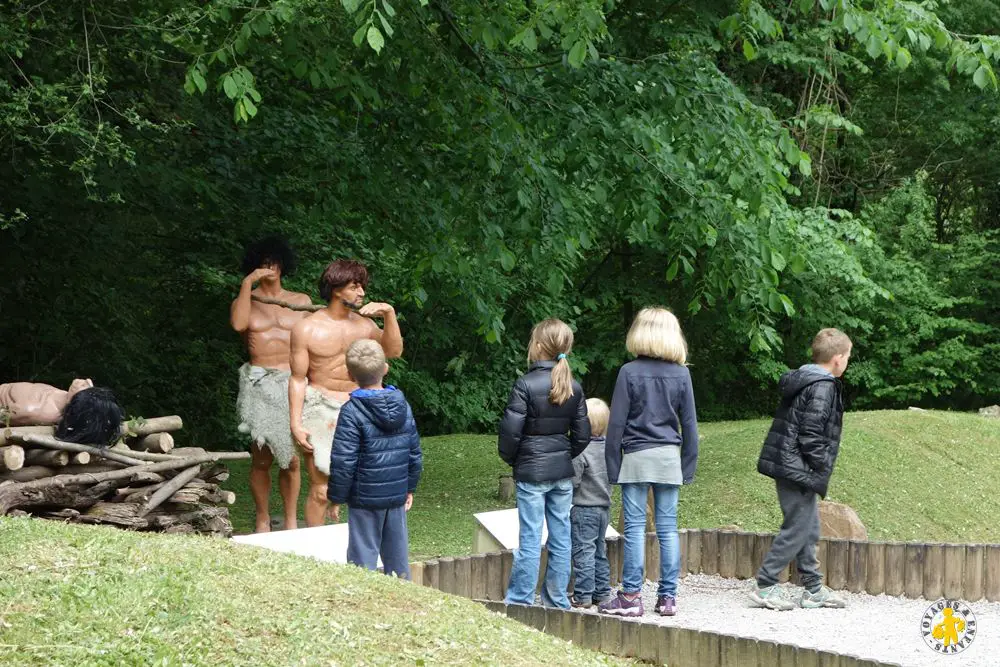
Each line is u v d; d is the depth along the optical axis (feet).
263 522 25.90
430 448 51.52
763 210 33.68
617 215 33.63
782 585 25.11
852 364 75.66
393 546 19.31
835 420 22.17
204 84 24.11
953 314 76.84
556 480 20.77
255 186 39.73
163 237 43.93
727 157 32.50
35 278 39.93
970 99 71.82
